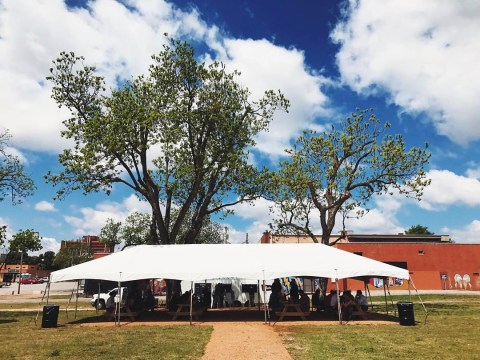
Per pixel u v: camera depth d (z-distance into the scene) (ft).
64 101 76.18
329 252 61.46
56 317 51.13
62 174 72.49
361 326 49.21
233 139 82.02
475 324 50.98
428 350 33.99
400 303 50.93
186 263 56.75
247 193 87.66
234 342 38.04
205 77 78.43
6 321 59.00
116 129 71.67
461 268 144.15
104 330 47.55
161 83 79.51
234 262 56.85
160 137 77.41
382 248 143.95
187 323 53.47
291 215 88.84
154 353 33.12
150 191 79.97
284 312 55.93
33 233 172.86
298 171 83.41
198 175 81.56
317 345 36.32
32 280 285.02
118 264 56.95
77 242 294.66
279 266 55.11
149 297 69.51
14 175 88.94
